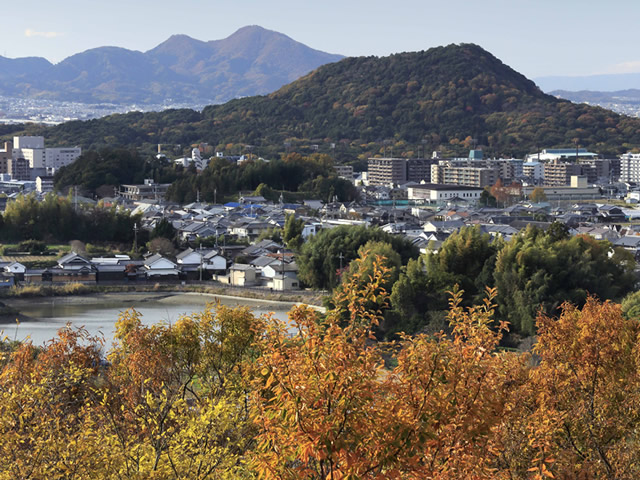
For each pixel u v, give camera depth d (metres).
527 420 17.97
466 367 14.23
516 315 66.62
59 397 20.02
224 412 17.97
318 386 13.21
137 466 17.78
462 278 72.44
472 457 13.99
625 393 20.59
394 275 73.81
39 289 93.12
